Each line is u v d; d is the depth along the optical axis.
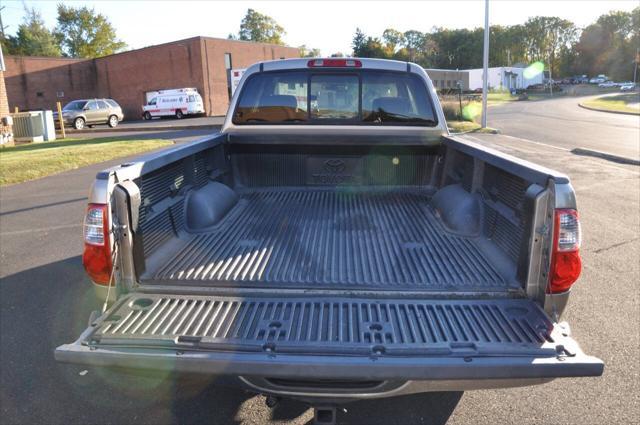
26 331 4.31
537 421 3.13
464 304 2.63
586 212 8.14
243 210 4.24
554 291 2.54
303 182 4.81
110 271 2.66
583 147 16.45
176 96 39.22
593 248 6.37
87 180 11.83
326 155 4.72
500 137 20.08
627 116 32.03
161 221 3.26
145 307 2.62
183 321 2.48
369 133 4.56
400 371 2.17
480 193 3.55
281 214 4.13
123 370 2.37
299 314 2.55
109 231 2.64
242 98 4.64
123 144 18.73
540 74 92.06
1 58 19.25
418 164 4.71
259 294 2.75
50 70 45.06
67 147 18.16
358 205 4.37
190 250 3.32
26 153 16.28
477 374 2.17
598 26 122.25
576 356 2.21
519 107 44.72
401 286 2.79
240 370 2.21
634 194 9.45
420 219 3.97
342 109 4.61
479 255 3.20
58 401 3.38
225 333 2.37
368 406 3.32
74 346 2.31
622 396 3.37
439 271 2.96
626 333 4.18
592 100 54.72
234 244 3.44
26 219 8.21
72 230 7.50
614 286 5.17
